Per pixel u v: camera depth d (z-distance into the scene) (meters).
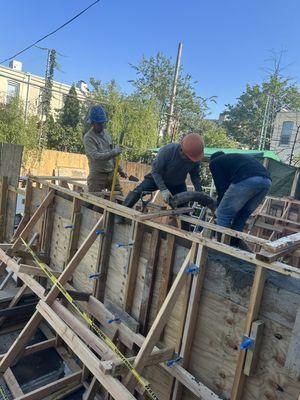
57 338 4.09
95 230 3.63
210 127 26.14
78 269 4.14
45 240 4.81
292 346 2.12
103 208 3.63
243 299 2.42
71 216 4.28
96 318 3.51
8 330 4.43
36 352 4.06
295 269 2.04
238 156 3.65
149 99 20.39
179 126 25.11
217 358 2.58
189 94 27.56
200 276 2.62
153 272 3.10
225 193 3.53
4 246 4.69
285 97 29.36
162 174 3.53
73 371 3.75
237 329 2.46
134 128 18.62
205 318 2.66
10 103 15.19
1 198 6.05
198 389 2.55
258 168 3.51
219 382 2.57
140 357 2.55
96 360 2.54
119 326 3.24
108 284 3.69
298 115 22.12
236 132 33.72
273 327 2.24
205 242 2.53
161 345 2.98
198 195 3.28
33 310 4.50
